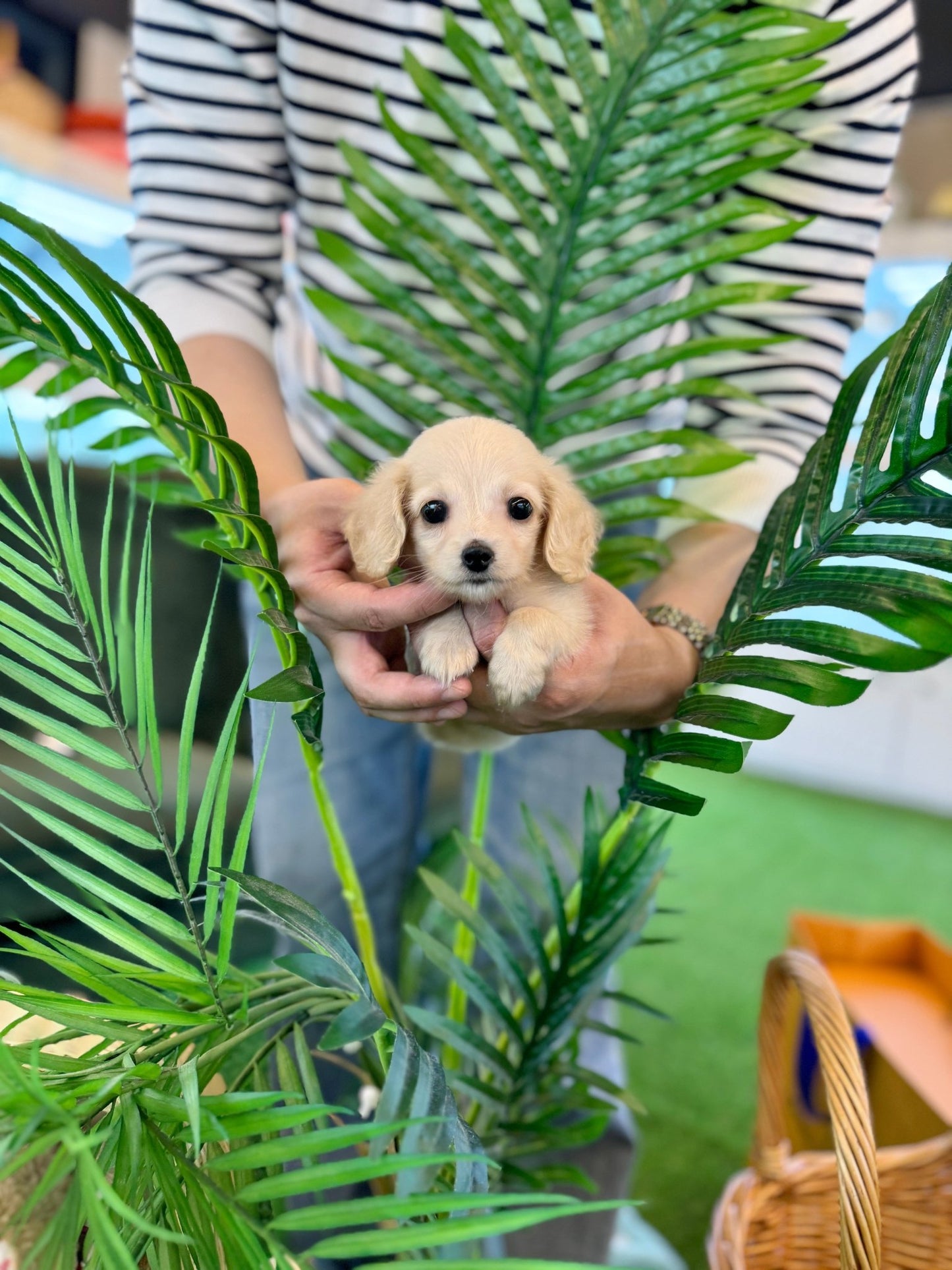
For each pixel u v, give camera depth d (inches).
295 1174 18.9
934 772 148.9
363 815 50.6
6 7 116.7
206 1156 23.5
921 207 149.0
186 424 22.3
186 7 39.8
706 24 33.0
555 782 50.1
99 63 127.8
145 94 42.1
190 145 41.7
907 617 25.4
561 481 33.4
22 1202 24.8
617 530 48.7
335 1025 22.2
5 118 104.0
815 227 40.2
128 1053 24.0
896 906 113.4
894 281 147.9
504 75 39.0
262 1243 19.6
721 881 118.4
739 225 40.7
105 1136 19.3
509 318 42.6
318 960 26.2
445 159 40.3
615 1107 36.5
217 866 25.4
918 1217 46.6
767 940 102.4
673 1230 61.1
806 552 27.9
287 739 45.9
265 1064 27.0
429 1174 20.3
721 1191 64.7
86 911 24.7
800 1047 66.5
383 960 54.7
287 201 45.4
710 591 36.6
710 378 41.1
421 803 64.2
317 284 44.2
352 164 35.3
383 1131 19.3
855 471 26.9
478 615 31.5
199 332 41.4
